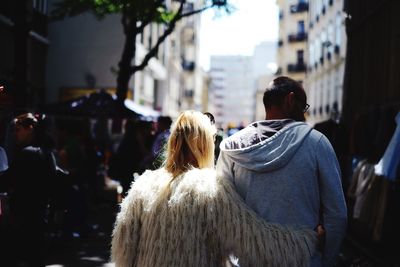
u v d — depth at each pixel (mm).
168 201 2236
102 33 21469
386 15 7359
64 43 21516
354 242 7328
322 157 2273
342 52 23438
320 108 29047
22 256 4691
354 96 9312
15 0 9141
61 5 12172
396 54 6801
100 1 11148
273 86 2492
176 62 37906
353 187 7098
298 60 39406
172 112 36125
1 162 4668
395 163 5402
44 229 4777
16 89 8992
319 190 2295
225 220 2188
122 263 2320
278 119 2449
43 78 20484
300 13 39031
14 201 4641
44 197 4746
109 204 10977
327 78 27188
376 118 6965
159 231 2221
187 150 2418
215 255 2221
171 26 12078
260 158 2271
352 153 7625
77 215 7469
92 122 13734
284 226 2225
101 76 21406
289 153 2246
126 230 2309
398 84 6664
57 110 11898
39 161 4699
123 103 12211
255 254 2166
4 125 6391
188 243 2158
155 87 31344
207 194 2209
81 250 6586
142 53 23953
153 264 2184
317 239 2246
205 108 71938
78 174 7820
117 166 8133
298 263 2178
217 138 6672
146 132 8453
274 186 2266
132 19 11219
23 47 9133
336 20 24922
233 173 2398
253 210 2281
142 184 2371
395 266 5703
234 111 150500
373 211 6543
